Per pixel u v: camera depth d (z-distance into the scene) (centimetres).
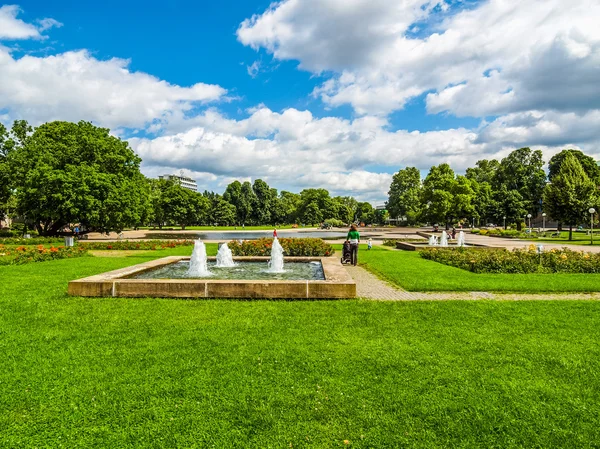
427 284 1063
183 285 879
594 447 324
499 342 568
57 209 3281
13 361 495
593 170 6719
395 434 340
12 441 330
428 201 6838
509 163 7750
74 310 759
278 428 347
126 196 3612
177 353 522
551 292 991
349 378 445
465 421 360
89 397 402
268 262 1448
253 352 525
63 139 3666
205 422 357
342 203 12875
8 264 1534
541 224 8025
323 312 746
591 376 452
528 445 327
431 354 520
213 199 10394
